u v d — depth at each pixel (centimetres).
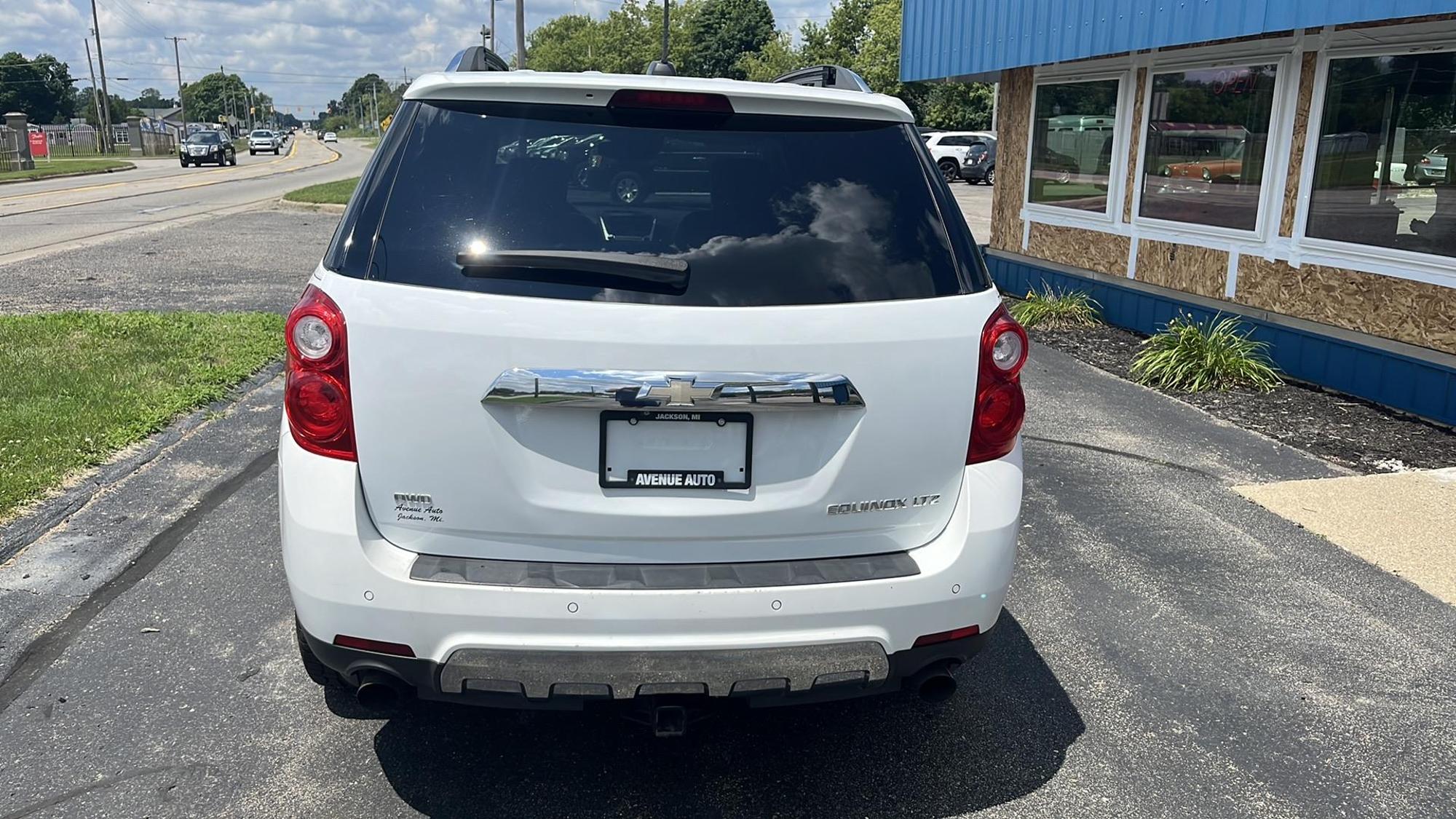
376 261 248
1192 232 917
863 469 258
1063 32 974
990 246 1316
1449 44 658
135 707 327
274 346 793
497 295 241
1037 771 310
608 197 260
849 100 275
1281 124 804
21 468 502
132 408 604
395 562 247
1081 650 385
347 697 337
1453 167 664
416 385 241
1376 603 427
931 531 269
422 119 266
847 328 250
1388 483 571
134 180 3347
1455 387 667
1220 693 356
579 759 309
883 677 262
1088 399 752
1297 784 306
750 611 248
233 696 335
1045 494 549
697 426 249
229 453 570
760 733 327
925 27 1298
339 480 245
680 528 253
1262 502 542
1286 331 805
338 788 291
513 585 243
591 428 246
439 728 322
